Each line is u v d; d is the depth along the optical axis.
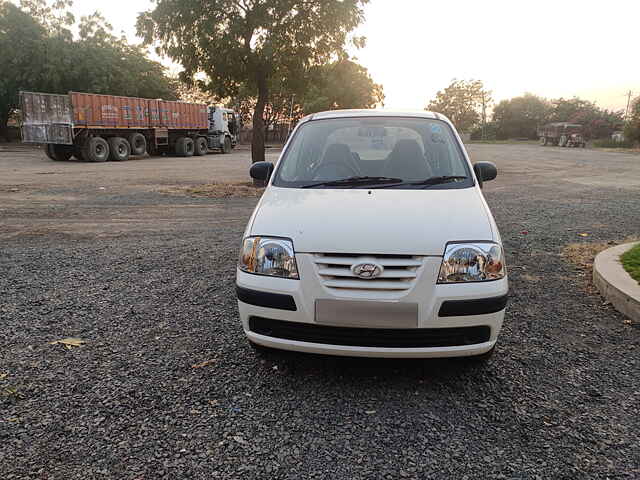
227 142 31.28
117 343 3.47
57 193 11.39
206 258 5.80
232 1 11.78
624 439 2.44
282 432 2.47
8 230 7.44
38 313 4.02
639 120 42.38
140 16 12.05
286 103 48.16
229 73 12.51
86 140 21.38
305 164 3.83
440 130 4.11
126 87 36.72
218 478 2.14
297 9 11.91
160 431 2.46
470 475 2.18
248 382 2.96
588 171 18.70
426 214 2.95
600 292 4.57
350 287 2.64
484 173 4.05
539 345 3.51
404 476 2.17
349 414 2.64
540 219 8.48
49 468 2.19
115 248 6.33
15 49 33.91
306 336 2.77
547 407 2.73
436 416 2.63
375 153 3.86
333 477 2.16
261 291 2.78
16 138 42.47
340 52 12.84
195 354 3.31
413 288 2.62
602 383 2.99
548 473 2.19
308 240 2.74
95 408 2.66
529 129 80.69
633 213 9.09
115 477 2.14
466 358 3.10
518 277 5.11
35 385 2.89
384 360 3.22
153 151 26.06
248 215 8.93
